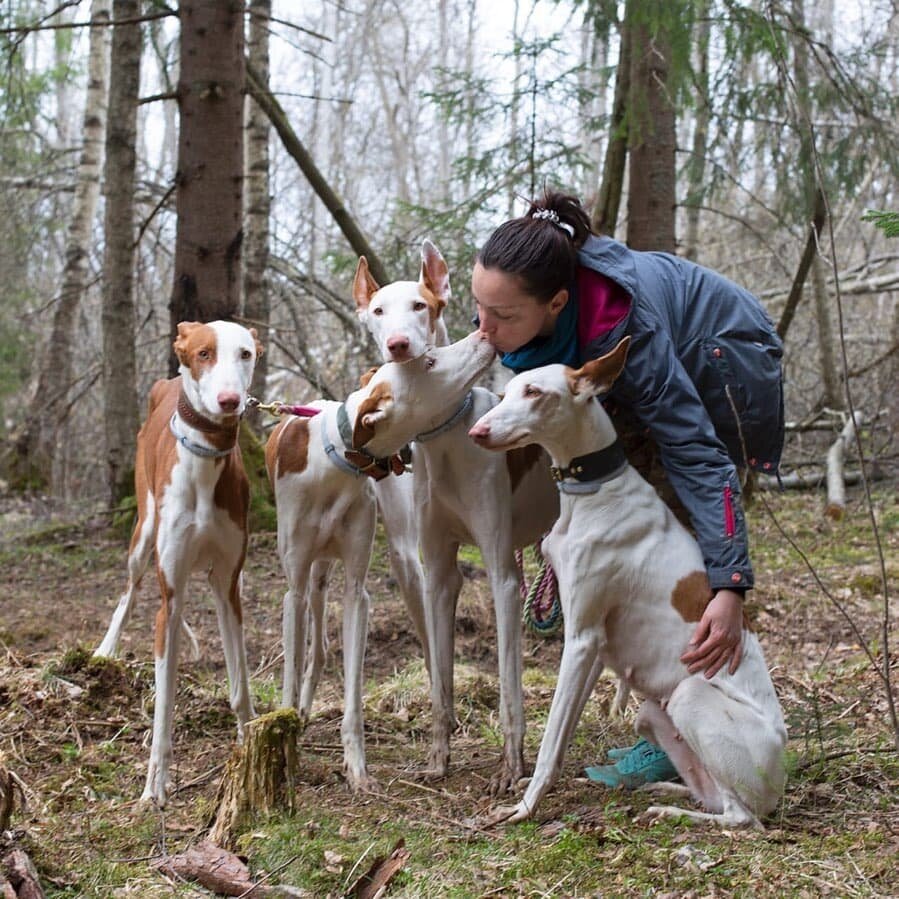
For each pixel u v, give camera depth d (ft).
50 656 18.62
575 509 11.85
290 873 10.52
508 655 12.87
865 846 10.61
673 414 11.48
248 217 35.94
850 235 53.67
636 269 11.86
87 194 45.50
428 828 11.59
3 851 10.25
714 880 9.99
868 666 17.39
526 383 11.23
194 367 12.34
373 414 12.08
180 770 13.67
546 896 9.93
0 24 30.83
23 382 49.96
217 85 25.58
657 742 12.30
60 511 37.27
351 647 13.23
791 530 29.14
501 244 11.42
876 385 40.27
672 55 26.12
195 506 12.75
